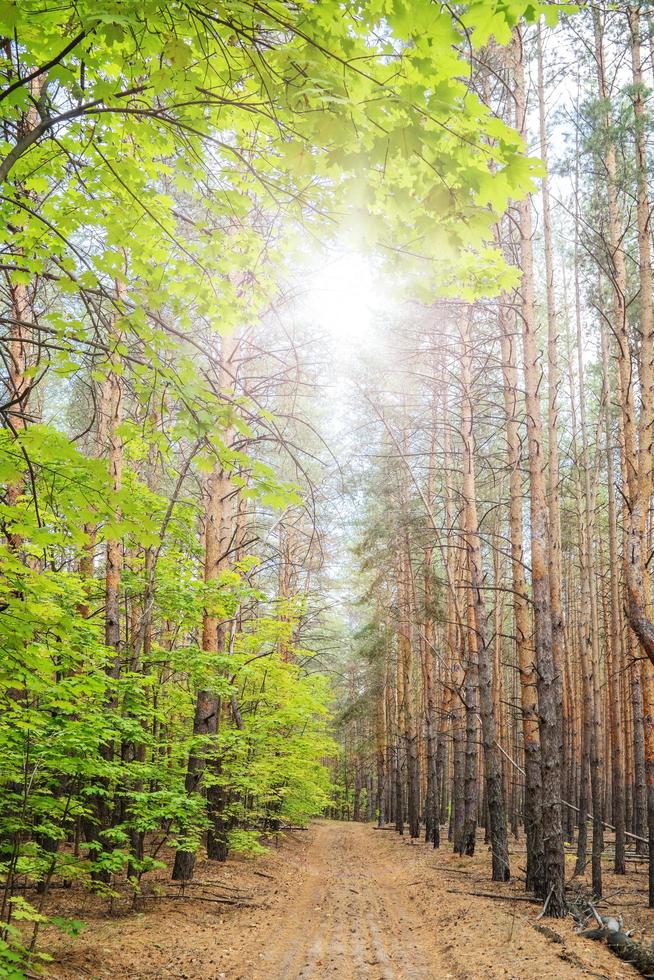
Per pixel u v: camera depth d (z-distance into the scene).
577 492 20.31
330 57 2.69
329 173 3.21
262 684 17.50
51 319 4.48
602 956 8.07
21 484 4.68
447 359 16.47
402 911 11.70
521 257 11.86
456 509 21.41
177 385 4.12
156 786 11.53
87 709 7.99
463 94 2.55
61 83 3.69
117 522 4.36
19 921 7.80
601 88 12.23
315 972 7.50
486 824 21.75
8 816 7.18
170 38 3.07
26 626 4.33
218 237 4.70
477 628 14.95
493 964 7.57
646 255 10.98
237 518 16.55
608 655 23.64
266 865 16.28
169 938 8.16
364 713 31.80
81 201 4.64
